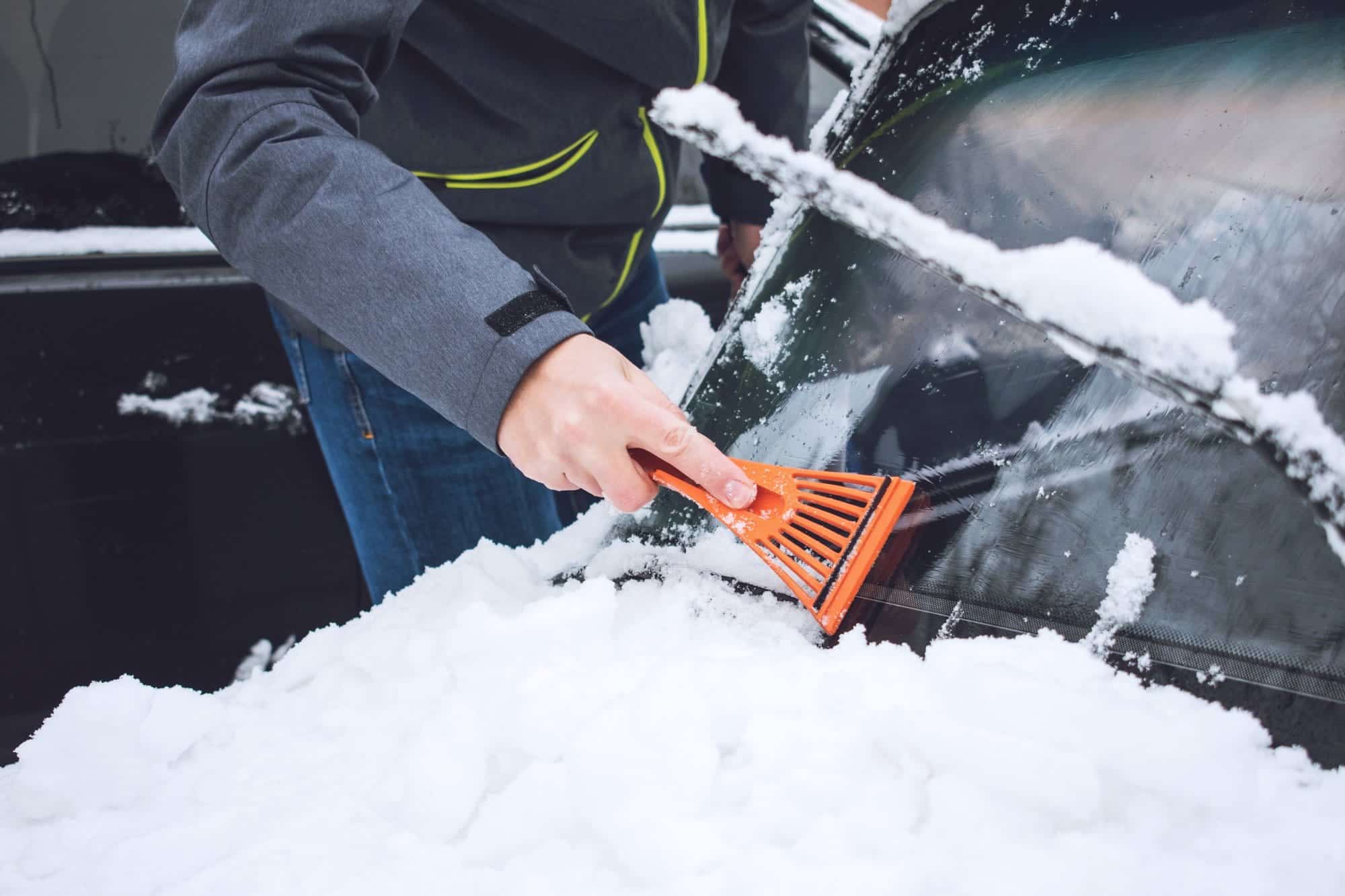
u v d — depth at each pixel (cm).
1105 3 73
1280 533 53
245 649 134
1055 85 72
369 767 59
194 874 51
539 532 127
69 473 120
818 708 55
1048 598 58
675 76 102
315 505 133
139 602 127
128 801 61
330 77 73
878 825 47
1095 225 65
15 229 116
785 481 70
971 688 53
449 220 72
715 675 58
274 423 127
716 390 84
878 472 70
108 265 117
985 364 69
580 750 53
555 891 46
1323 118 59
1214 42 66
